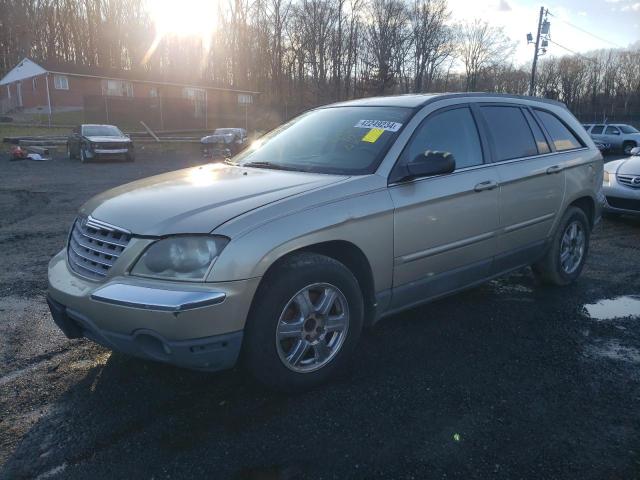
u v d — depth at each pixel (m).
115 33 60.44
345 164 3.58
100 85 43.88
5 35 58.66
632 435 2.74
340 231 3.12
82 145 20.61
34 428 2.81
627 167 8.18
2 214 9.12
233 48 59.25
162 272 2.73
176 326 2.61
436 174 3.45
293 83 59.94
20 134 29.62
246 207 2.92
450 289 3.95
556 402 3.05
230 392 3.17
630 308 4.58
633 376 3.36
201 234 2.74
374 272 3.36
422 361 3.56
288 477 2.42
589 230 5.34
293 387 3.07
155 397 3.12
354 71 59.06
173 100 38.34
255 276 2.76
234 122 43.09
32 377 3.35
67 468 2.50
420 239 3.57
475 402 3.05
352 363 3.53
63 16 59.91
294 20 58.06
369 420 2.87
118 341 2.81
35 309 4.50
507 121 4.47
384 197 3.36
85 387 3.24
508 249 4.31
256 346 2.88
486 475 2.43
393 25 58.56
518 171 4.29
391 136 3.64
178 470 2.48
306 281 2.99
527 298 4.82
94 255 3.02
